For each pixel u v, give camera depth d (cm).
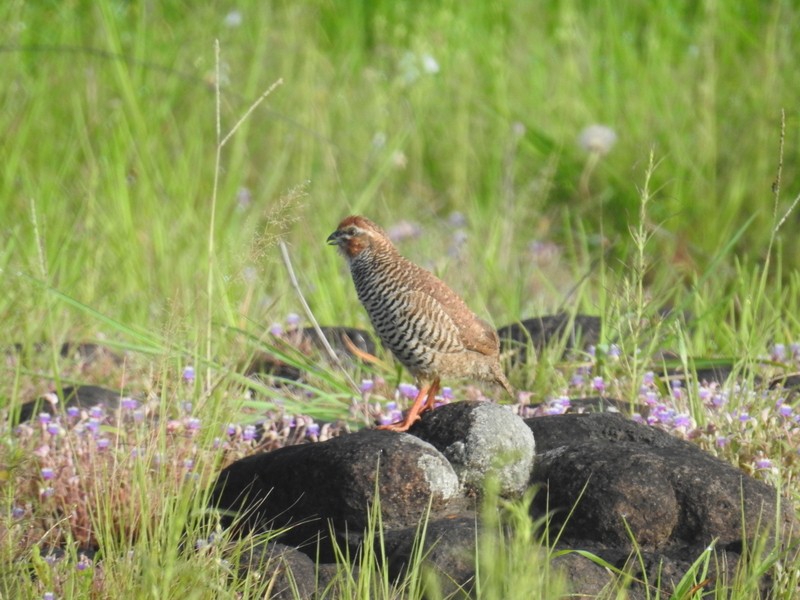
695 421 945
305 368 1066
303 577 759
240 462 870
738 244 1638
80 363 1145
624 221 1712
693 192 1694
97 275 1357
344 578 753
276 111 1825
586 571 743
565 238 1712
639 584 745
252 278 1288
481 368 1001
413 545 749
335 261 1449
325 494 811
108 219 1484
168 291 1324
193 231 1498
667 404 991
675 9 2117
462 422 845
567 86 1922
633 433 871
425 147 1886
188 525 776
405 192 1784
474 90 1955
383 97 1909
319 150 1788
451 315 980
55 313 1221
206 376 1016
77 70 1830
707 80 1831
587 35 2070
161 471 821
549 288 1408
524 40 2066
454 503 823
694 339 1186
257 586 750
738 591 712
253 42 1969
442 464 811
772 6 1989
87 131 1716
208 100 1820
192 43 1942
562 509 805
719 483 789
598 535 789
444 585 731
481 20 2169
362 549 772
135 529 833
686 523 781
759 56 1891
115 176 1580
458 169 1808
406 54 1989
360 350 1156
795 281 1351
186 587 708
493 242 1513
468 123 1898
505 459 755
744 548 723
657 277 1477
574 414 894
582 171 1794
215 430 916
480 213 1695
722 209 1672
